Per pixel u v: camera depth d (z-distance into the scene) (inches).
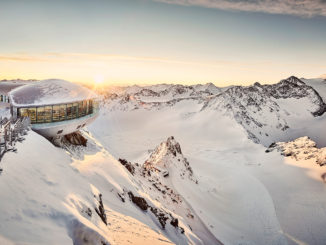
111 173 1168.8
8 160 522.0
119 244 573.3
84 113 1389.0
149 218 1047.0
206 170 4835.1
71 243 357.7
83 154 1255.5
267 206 2869.1
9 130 639.1
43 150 755.4
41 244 322.7
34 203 411.2
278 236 2256.4
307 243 2167.8
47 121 1163.3
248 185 3646.7
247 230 2335.1
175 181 2999.5
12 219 349.1
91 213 514.0
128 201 1026.1
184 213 2007.9
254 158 5816.9
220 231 2068.2
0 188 406.0
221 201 3046.3
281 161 4901.6
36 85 1283.2
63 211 421.1
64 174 634.8
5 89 1477.6
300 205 2883.9
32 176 516.1
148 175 2425.0
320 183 3553.2
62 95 1258.0
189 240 1234.6
